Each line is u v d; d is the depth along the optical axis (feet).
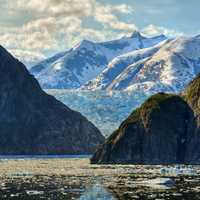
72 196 373.61
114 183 469.98
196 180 497.87
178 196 370.53
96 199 358.02
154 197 365.81
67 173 603.26
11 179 516.32
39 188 426.10
